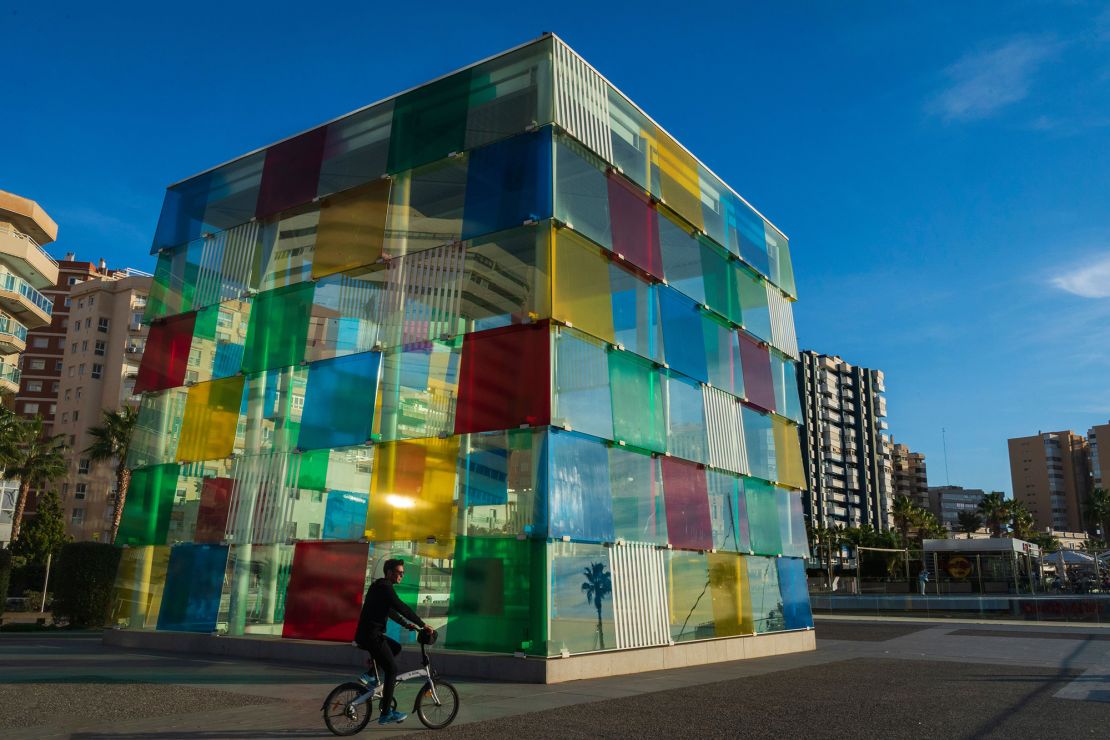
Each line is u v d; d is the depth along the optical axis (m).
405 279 16.61
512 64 16.25
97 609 29.33
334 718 8.35
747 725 9.20
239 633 17.12
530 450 13.98
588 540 14.18
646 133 18.61
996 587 58.31
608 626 14.39
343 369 17.03
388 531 15.42
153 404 20.64
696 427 18.52
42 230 57.00
